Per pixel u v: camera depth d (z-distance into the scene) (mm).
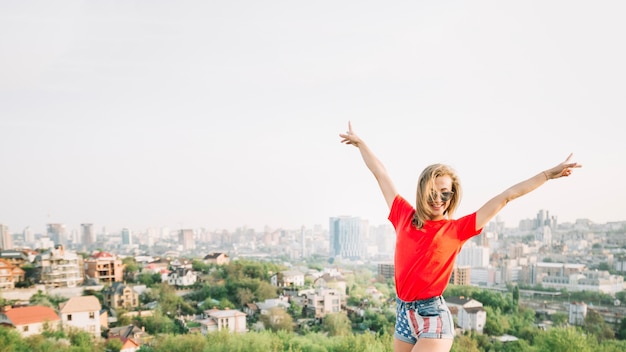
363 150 2084
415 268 1606
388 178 1969
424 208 1633
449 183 1660
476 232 1579
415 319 1612
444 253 1589
